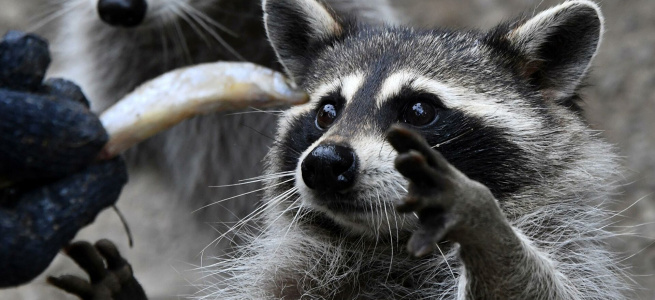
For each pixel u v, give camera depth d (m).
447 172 4.28
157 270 12.21
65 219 4.09
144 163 11.70
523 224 6.30
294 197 6.86
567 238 6.49
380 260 6.48
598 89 13.94
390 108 6.45
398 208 4.20
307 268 6.78
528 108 6.77
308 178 5.89
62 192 4.10
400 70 6.70
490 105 6.61
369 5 11.20
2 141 3.97
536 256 5.10
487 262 4.73
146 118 4.31
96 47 11.28
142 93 4.36
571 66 7.11
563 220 6.50
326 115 6.83
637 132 13.12
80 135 4.07
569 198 6.60
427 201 4.20
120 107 4.32
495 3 15.80
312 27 7.89
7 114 3.96
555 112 6.89
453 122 6.44
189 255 12.07
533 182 6.47
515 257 4.78
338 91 6.82
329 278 6.60
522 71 7.05
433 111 6.49
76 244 5.61
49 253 4.08
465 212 4.33
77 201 4.11
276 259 6.95
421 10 15.98
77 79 11.74
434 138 6.37
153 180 11.82
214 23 10.23
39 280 11.95
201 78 4.40
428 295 6.37
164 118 4.35
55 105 4.05
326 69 7.27
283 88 4.40
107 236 13.07
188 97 4.36
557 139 6.68
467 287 4.94
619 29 15.00
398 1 15.47
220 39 10.29
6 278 4.08
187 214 11.45
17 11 15.71
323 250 6.69
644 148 12.78
